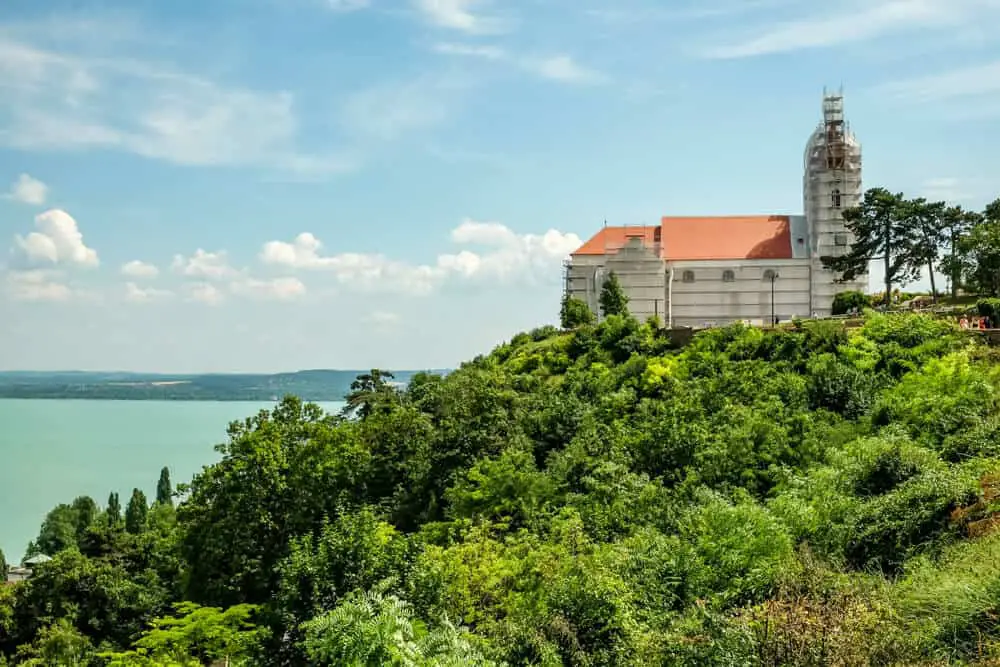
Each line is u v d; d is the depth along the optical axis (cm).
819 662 2136
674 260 13362
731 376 7012
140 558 8162
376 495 6369
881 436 4738
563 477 5197
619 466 4756
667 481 4959
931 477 3522
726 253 13325
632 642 2575
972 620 2256
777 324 9012
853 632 2202
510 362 9975
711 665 2256
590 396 7600
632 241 13200
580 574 2916
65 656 6122
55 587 6888
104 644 6612
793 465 4922
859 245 11825
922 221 11588
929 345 6650
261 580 4947
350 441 5762
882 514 3356
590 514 4328
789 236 13450
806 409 6047
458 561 3588
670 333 9188
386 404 8406
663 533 3981
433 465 6075
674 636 2455
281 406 5966
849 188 13100
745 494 4397
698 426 5328
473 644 2630
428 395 8475
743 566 3083
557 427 6394
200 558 5181
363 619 2275
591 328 9775
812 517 3456
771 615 2334
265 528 5244
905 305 11538
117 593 6912
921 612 2377
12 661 6550
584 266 13588
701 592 3016
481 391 7169
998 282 10438
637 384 7581
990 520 3041
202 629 3875
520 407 6981
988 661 2056
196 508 5456
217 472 5478
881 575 2847
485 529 4194
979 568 2517
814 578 2634
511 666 2584
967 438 4288
